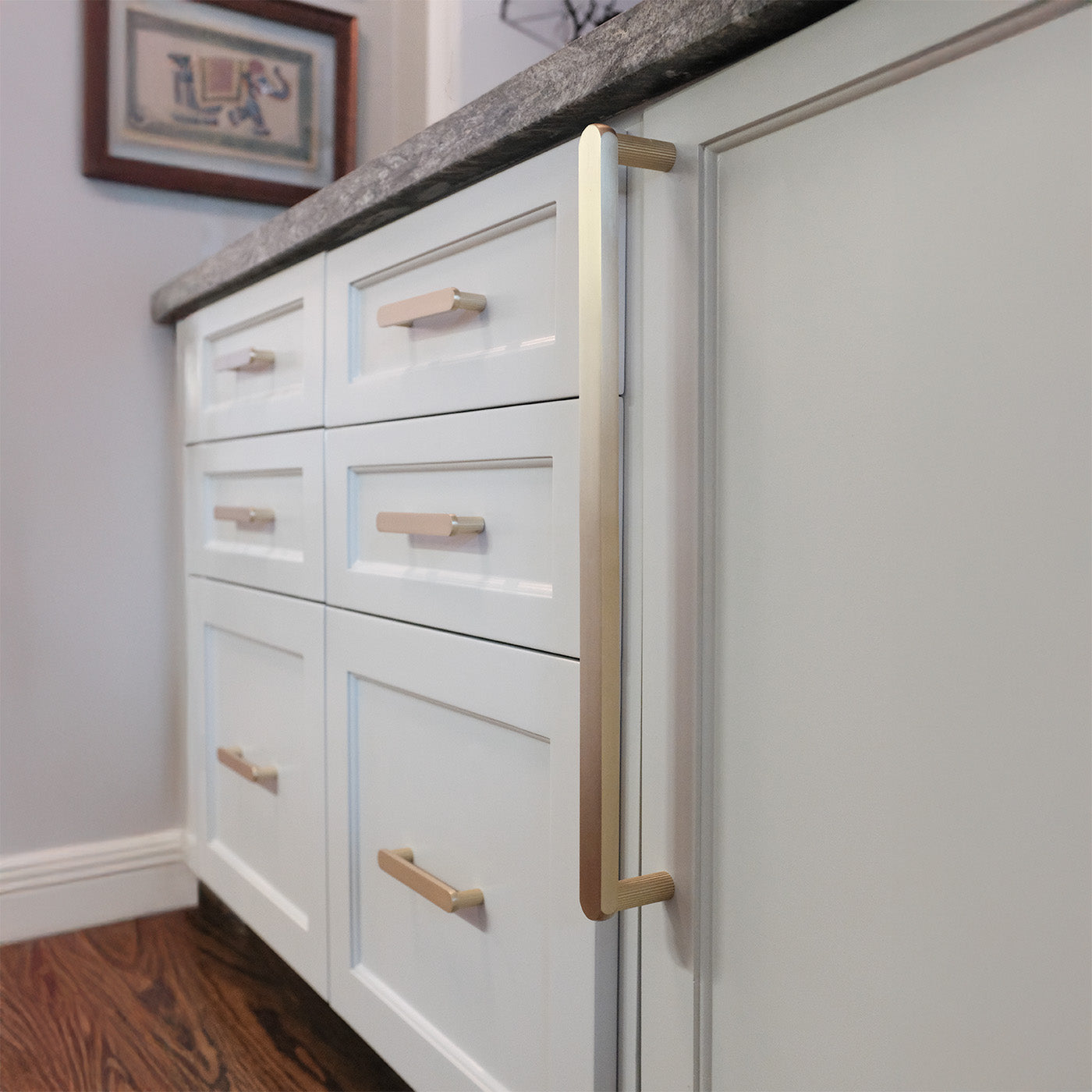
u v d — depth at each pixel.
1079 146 0.45
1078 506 0.46
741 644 0.64
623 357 0.71
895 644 0.54
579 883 0.68
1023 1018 0.49
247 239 1.21
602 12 1.63
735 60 0.62
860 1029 0.57
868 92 0.54
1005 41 0.48
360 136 1.71
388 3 1.73
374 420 0.99
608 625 0.64
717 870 0.66
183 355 1.51
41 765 1.52
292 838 1.19
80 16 1.49
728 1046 0.66
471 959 0.88
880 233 0.54
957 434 0.51
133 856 1.57
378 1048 1.01
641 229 0.69
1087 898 0.46
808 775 0.59
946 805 0.52
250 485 1.31
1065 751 0.47
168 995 1.31
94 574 1.55
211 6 1.55
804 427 0.59
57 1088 1.08
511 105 0.75
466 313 0.87
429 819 0.93
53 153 1.48
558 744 0.75
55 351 1.50
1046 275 0.47
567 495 0.73
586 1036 0.73
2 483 1.47
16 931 1.48
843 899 0.58
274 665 1.24
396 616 0.96
